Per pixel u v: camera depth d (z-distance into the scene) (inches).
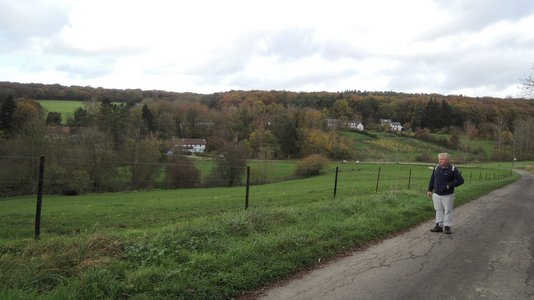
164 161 1931.6
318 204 495.2
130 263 225.1
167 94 4630.9
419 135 5093.5
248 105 4281.5
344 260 279.1
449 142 4813.0
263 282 223.5
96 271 199.3
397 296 210.2
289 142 3804.1
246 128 3868.1
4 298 163.9
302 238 298.8
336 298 205.3
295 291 214.5
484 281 240.8
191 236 285.1
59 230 488.4
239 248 256.8
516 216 544.4
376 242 341.1
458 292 219.9
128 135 2124.8
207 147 3267.7
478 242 355.9
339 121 4921.3
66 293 175.6
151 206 753.0
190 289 197.3
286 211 394.3
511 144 4345.5
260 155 3002.0
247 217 339.0
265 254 258.7
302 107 4992.6
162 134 3122.5
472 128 4781.0
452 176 393.4
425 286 227.8
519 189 1139.3
